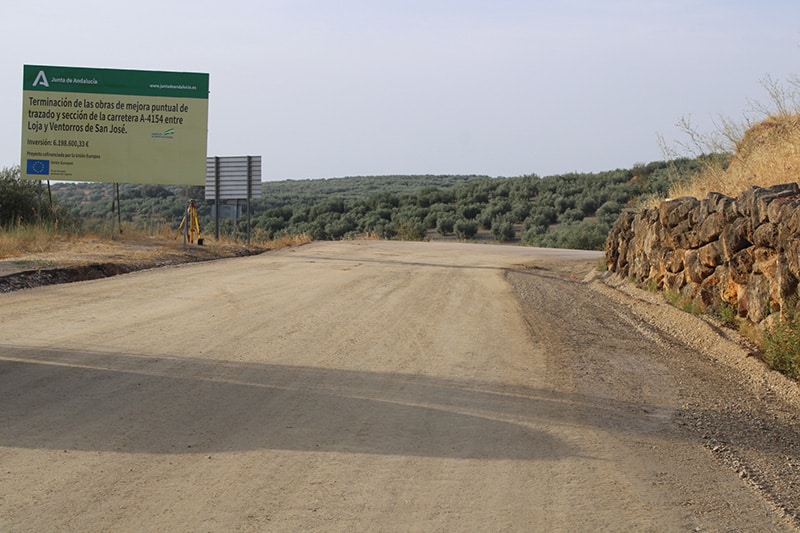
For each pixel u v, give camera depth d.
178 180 24.64
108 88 24.38
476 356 9.92
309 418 6.88
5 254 19.17
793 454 6.65
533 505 5.14
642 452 6.41
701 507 5.27
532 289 17.88
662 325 13.39
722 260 12.88
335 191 123.94
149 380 7.94
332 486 5.33
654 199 19.00
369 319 12.49
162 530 4.54
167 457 5.77
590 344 11.24
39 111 24.34
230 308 13.04
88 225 27.44
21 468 5.45
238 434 6.36
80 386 7.61
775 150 15.81
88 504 4.88
